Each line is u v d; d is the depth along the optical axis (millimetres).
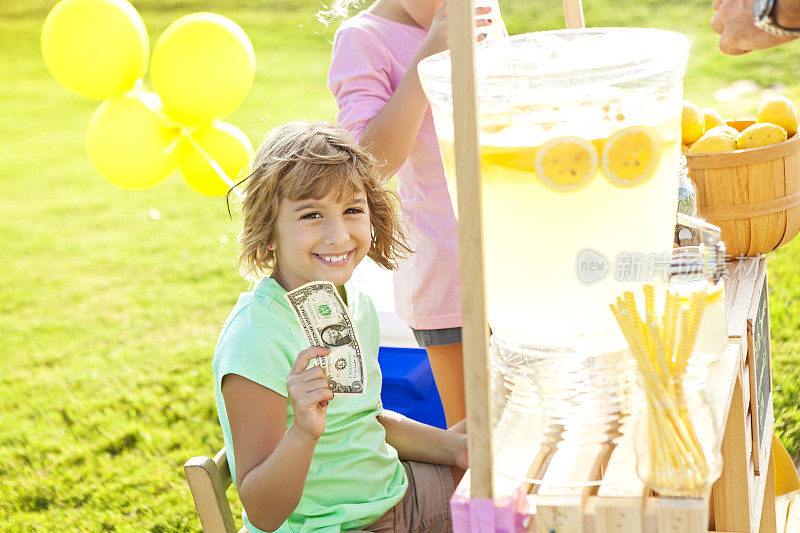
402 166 1801
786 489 1973
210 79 1924
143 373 3711
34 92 9344
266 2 10781
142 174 1988
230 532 1362
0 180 6957
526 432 1096
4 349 4117
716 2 1356
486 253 1082
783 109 1937
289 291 1439
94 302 4617
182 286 4711
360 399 1469
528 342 1104
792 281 3566
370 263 2422
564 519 1010
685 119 1915
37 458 3068
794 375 2910
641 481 1004
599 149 998
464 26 895
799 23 1239
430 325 1816
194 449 3021
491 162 1028
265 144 1478
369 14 1780
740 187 1763
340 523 1386
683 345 970
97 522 2631
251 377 1337
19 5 12062
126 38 1909
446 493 1524
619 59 1006
